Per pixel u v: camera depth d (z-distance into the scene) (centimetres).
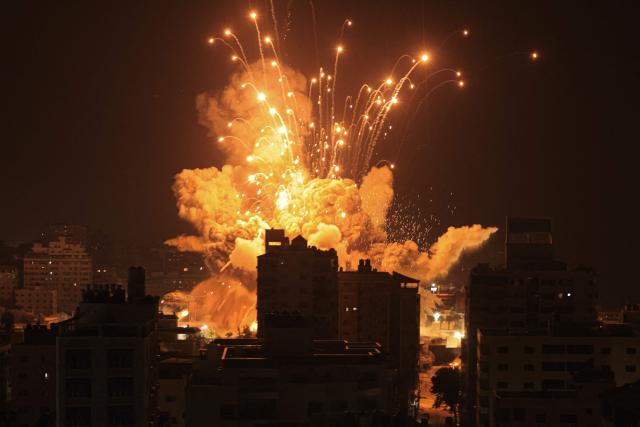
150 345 13912
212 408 15325
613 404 10819
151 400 13925
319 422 14325
